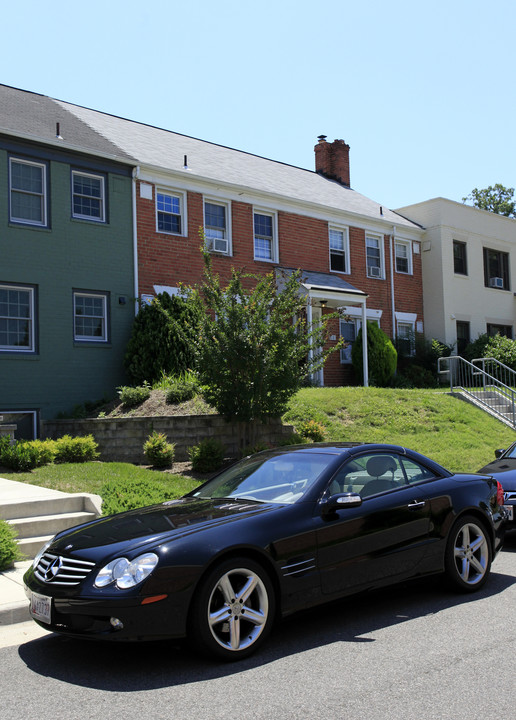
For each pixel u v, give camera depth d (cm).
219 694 399
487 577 635
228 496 573
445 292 2588
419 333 2597
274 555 483
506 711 369
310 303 1969
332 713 369
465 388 2014
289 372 1215
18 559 698
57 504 801
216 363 1191
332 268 2331
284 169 2573
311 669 436
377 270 2480
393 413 1570
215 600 458
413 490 593
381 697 389
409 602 594
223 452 1230
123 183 1789
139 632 429
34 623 553
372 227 2462
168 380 1567
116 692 407
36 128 1716
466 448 1412
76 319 1683
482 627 515
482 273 2777
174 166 1928
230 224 2022
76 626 444
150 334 1647
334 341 2267
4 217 1569
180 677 429
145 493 911
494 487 670
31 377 1577
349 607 585
